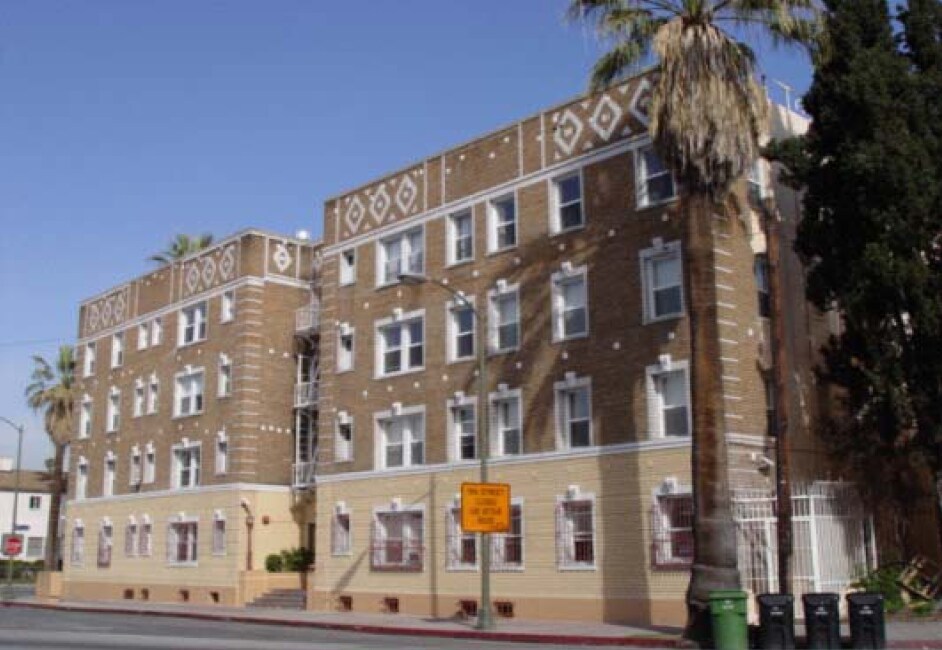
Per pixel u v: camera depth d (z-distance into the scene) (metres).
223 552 43.78
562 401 30.88
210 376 46.81
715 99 23.16
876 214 25.12
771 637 20.58
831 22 26.38
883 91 25.33
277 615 34.78
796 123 32.12
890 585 25.72
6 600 49.25
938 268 25.80
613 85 30.95
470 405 33.72
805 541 25.64
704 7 23.88
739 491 26.55
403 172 37.97
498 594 31.47
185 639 23.75
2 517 89.00
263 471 44.44
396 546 35.47
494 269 33.72
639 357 28.89
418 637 26.28
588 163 31.36
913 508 28.48
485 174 34.69
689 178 23.86
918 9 26.81
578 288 31.20
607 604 28.44
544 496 30.72
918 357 25.50
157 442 49.44
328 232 40.88
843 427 28.22
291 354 46.41
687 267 23.86
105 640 23.02
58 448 66.19
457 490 33.53
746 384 27.62
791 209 30.48
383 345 37.72
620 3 24.67
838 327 30.84
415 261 37.06
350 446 38.16
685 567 26.77
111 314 55.50
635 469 28.41
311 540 45.38
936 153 25.83
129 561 49.66
